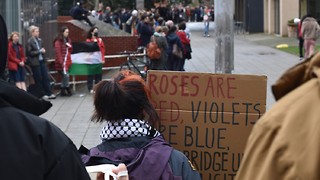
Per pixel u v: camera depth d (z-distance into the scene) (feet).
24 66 49.73
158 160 12.47
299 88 6.12
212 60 89.51
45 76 52.29
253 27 151.64
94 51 55.72
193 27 190.08
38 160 7.57
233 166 15.64
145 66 53.78
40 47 52.11
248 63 83.46
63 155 7.78
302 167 5.52
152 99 15.76
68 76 55.11
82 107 48.75
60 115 45.29
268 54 96.58
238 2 180.24
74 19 75.72
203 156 15.70
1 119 7.66
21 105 8.07
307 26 80.89
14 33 48.32
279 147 5.75
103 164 12.32
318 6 130.62
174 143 15.75
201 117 15.64
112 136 12.93
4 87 7.90
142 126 12.95
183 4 248.73
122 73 13.71
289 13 133.69
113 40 72.23
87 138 37.32
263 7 151.12
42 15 63.52
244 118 15.52
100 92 13.03
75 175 7.87
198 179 12.71
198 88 15.64
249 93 15.49
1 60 7.99
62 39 54.60
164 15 134.72
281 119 5.97
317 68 6.00
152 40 52.39
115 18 138.10
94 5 167.32
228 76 15.52
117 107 12.87
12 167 7.44
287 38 129.70
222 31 40.60
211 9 213.05
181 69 63.41
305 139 5.62
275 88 6.46
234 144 15.58
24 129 7.70
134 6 180.55
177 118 15.71
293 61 84.58
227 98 15.56
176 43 61.93
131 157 12.59
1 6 52.06
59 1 135.95
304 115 5.76
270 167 5.79
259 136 6.10
